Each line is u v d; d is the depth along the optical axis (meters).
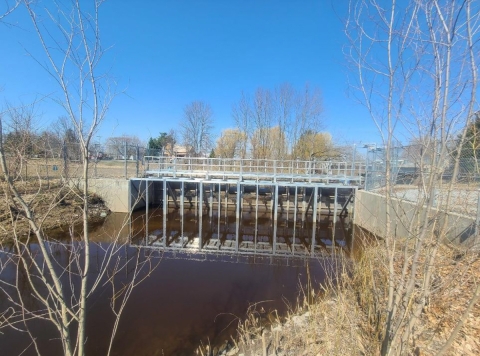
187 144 38.91
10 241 7.83
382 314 3.53
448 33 1.66
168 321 5.76
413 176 3.05
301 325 5.08
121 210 16.33
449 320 3.68
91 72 2.51
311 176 15.99
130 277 7.80
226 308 6.33
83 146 2.08
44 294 6.29
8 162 2.17
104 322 5.65
